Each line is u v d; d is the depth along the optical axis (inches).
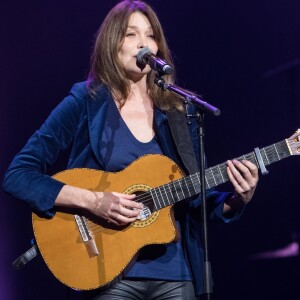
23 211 693.9
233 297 738.8
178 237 364.2
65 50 701.9
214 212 375.6
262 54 759.1
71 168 373.4
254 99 759.1
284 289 738.2
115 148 370.6
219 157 757.9
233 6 749.9
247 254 751.1
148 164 370.9
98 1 704.4
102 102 377.4
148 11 386.3
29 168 366.6
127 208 361.4
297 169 768.9
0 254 687.1
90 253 362.3
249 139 759.1
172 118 379.2
